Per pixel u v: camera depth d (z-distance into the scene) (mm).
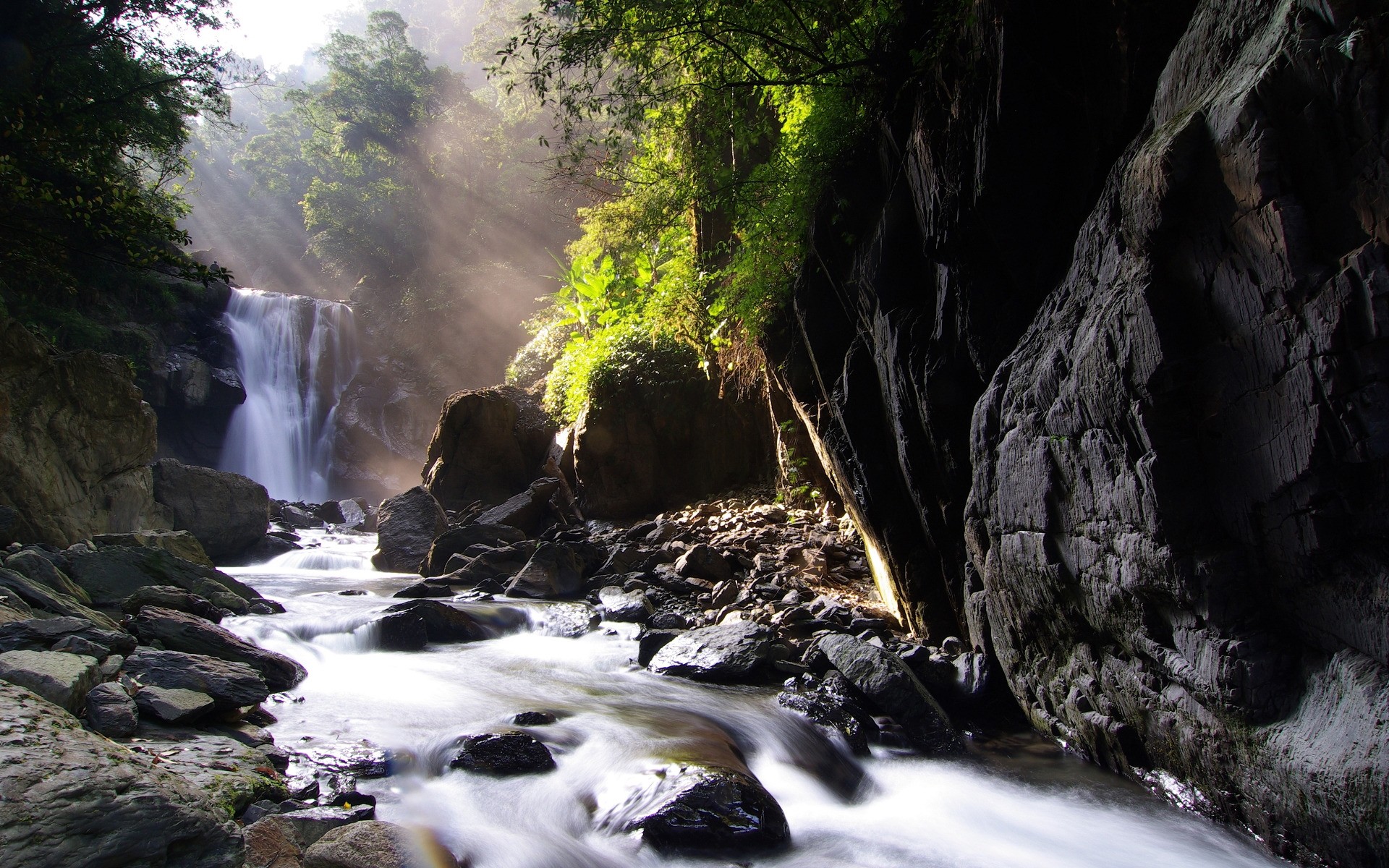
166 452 27453
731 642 7270
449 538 12852
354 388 35438
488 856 3904
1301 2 3197
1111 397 4227
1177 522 3949
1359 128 2994
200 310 29641
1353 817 3234
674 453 15219
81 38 16984
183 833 2926
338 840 3529
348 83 44250
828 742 5668
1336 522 3316
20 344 9312
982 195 5570
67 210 11445
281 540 15359
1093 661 5152
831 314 8445
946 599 7402
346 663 7039
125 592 7305
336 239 44969
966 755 5660
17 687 3426
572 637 8648
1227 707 3918
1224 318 3695
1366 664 3334
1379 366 3023
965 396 6363
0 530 7641
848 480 8266
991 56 5383
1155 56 4660
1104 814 4641
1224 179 3484
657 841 4184
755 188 9305
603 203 13586
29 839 2578
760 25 7828
